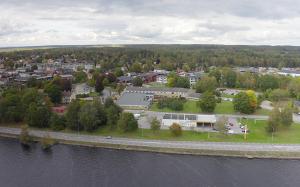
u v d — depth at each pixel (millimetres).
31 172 150750
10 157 167250
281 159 164625
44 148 177750
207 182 142250
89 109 197750
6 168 154625
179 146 175375
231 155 167625
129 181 142875
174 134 188625
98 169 153625
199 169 153750
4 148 179500
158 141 182000
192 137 187125
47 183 140750
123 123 192000
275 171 151875
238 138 186375
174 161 162000
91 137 190125
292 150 171125
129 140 184125
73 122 198750
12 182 141500
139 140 183875
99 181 142750
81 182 141875
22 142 186125
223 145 176125
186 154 169375
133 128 193625
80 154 170625
